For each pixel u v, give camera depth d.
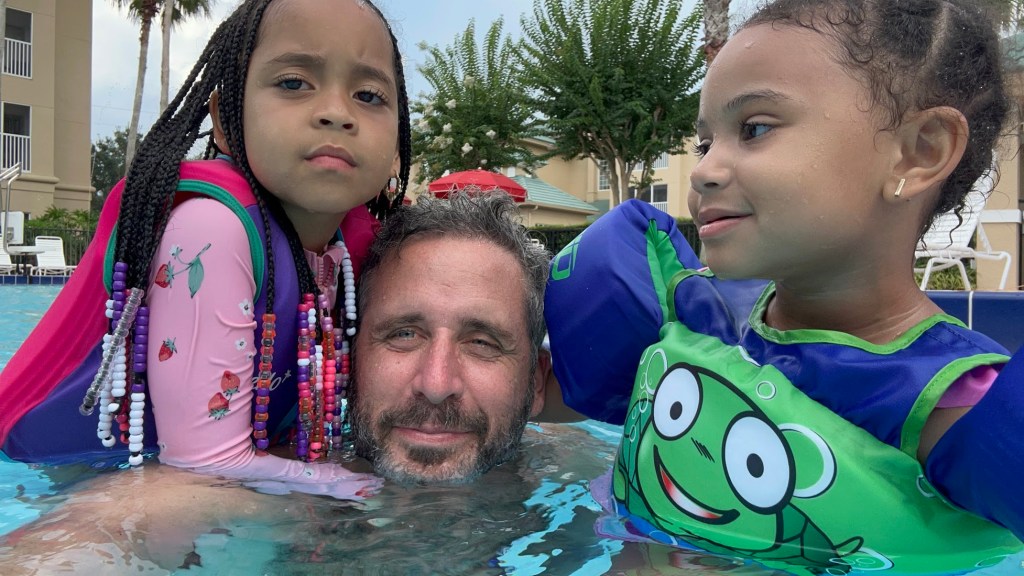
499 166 5.86
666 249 0.62
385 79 0.55
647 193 8.03
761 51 0.41
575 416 0.71
